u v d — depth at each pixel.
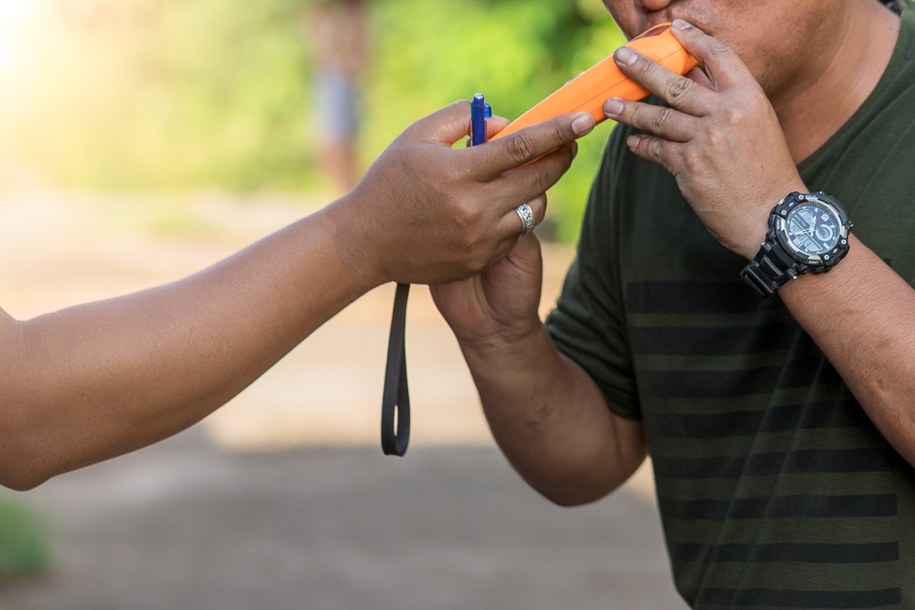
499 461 7.70
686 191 2.22
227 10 17.17
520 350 2.69
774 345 2.44
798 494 2.35
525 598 5.83
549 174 2.25
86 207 16.30
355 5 13.31
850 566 2.30
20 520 6.38
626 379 2.82
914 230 2.24
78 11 17.69
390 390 2.43
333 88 13.48
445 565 6.21
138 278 12.03
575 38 11.63
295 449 7.93
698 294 2.53
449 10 12.85
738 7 2.26
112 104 17.72
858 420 2.29
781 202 2.16
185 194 17.25
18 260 12.83
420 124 2.32
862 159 2.32
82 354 2.20
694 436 2.58
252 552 6.41
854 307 2.13
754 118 2.17
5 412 2.19
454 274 2.30
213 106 17.44
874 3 2.44
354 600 5.82
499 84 11.95
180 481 7.47
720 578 2.52
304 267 2.27
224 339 2.23
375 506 7.01
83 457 2.26
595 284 2.79
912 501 2.26
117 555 6.40
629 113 2.24
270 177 17.30
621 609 5.69
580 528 6.72
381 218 2.25
